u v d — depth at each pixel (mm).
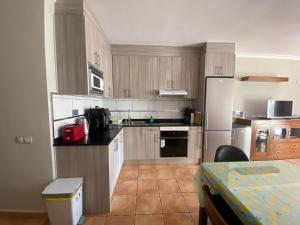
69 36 1898
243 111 4117
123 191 2451
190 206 2117
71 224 1672
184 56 3439
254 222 910
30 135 1844
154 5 1906
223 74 3209
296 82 4238
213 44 3129
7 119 1827
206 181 1579
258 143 3725
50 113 1854
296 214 937
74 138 1983
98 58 2398
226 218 1246
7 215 1925
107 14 2119
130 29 2576
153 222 1851
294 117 3900
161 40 3064
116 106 3859
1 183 1911
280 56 4098
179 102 3889
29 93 1797
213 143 3328
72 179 1890
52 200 1615
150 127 3342
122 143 3209
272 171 1492
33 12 1717
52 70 1865
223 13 2072
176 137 3367
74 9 1862
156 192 2428
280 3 1837
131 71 3406
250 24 2369
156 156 3408
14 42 1746
